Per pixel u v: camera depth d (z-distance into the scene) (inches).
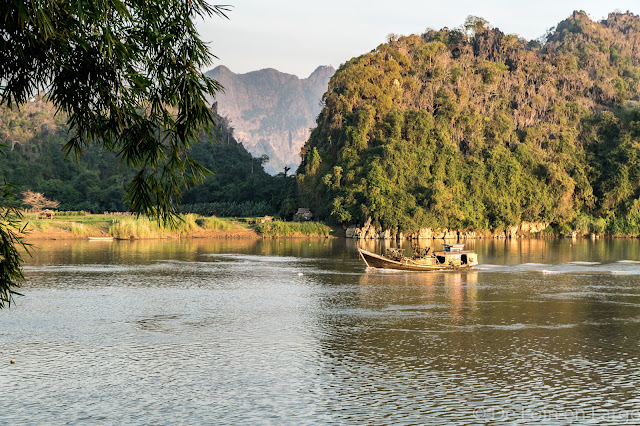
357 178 6501.0
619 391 1152.8
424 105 7450.8
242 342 1505.9
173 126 596.1
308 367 1298.0
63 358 1352.1
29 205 7032.5
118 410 1051.9
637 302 2095.2
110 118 590.6
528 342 1514.5
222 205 7800.2
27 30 524.1
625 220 6953.7
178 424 992.9
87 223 5388.8
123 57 548.4
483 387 1173.7
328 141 7288.4
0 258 557.3
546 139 7559.1
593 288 2434.8
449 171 6732.3
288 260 3506.4
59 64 553.6
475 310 1935.3
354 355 1391.5
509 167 6904.5
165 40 567.8
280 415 1033.5
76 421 1002.7
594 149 7741.1
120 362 1326.3
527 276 2829.7
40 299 2068.2
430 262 3058.6
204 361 1338.6
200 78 595.2
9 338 1523.1
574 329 1658.5
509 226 6771.7
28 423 992.2
